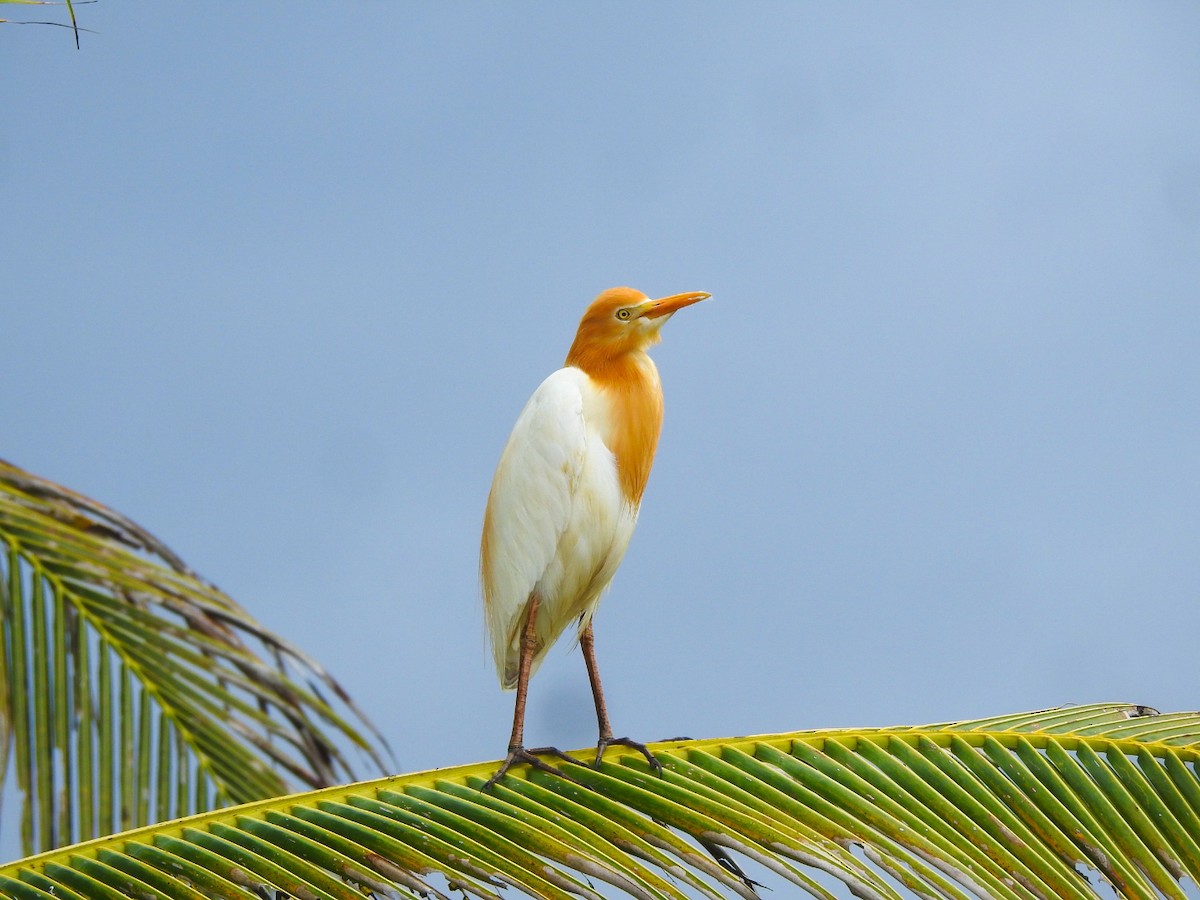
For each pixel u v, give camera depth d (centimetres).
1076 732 1167
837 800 1161
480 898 1153
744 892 1154
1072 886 1157
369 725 1218
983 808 1161
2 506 1210
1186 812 1162
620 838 1158
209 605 1216
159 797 1213
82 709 1209
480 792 1161
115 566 1213
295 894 1153
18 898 1152
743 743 1166
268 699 1216
